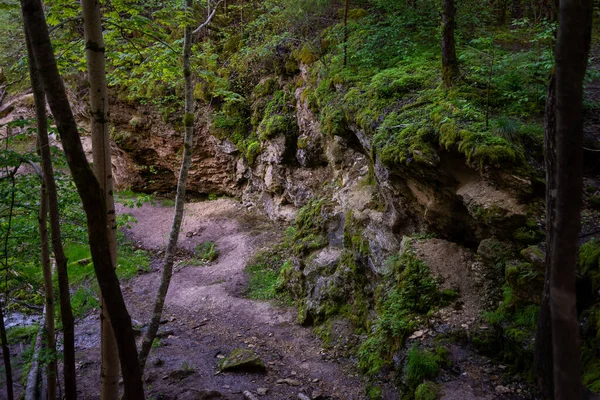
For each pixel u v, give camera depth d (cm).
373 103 812
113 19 557
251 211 1642
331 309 873
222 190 1819
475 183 617
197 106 1720
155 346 830
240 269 1253
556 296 166
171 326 966
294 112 1388
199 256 1421
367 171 997
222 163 1752
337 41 1120
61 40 566
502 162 561
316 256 988
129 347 350
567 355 163
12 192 480
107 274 338
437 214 685
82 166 323
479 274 612
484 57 738
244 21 1703
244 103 1594
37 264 621
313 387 657
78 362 781
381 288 730
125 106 1850
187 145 563
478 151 571
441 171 642
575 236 163
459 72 736
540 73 704
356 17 1148
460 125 625
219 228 1559
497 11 1098
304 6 1163
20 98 2025
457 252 664
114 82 703
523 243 548
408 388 515
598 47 910
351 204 952
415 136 660
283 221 1470
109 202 425
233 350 788
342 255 914
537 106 679
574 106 161
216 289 1151
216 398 616
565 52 160
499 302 561
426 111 710
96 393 673
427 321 588
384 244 802
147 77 711
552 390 337
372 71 956
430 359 515
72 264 1309
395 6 984
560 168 165
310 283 959
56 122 314
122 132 1880
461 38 923
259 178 1582
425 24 980
